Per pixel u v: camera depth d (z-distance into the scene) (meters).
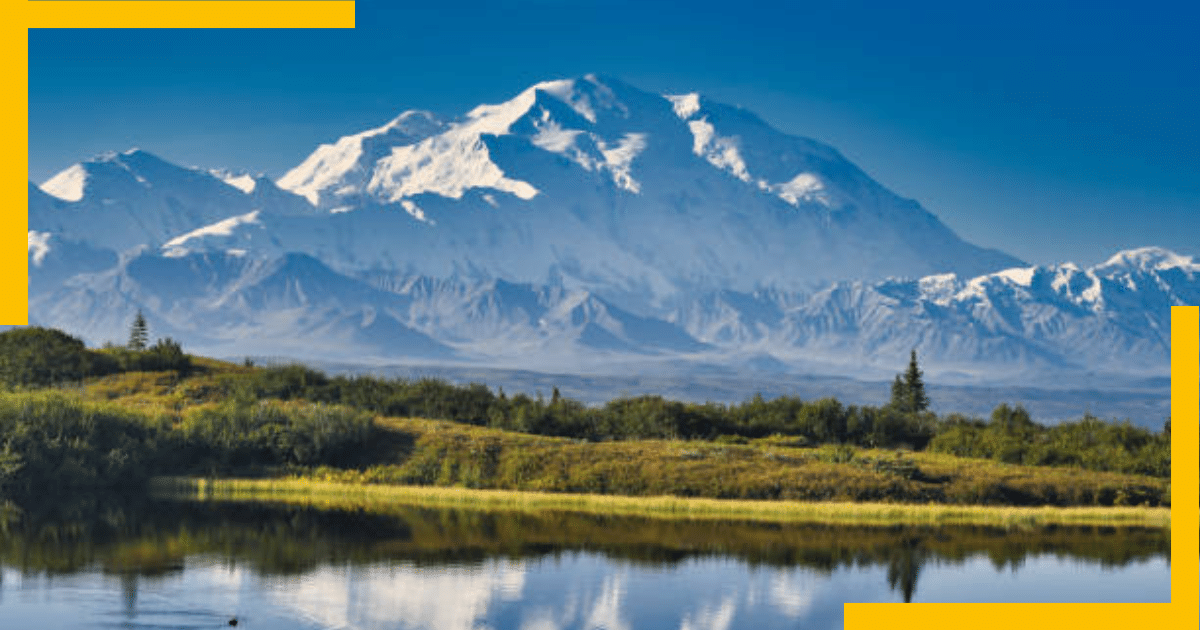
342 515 136.50
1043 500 161.00
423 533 124.69
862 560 114.44
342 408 183.75
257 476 168.00
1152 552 120.81
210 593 94.44
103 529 123.62
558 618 90.81
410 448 178.50
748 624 90.25
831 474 163.12
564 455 173.62
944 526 137.12
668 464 168.12
